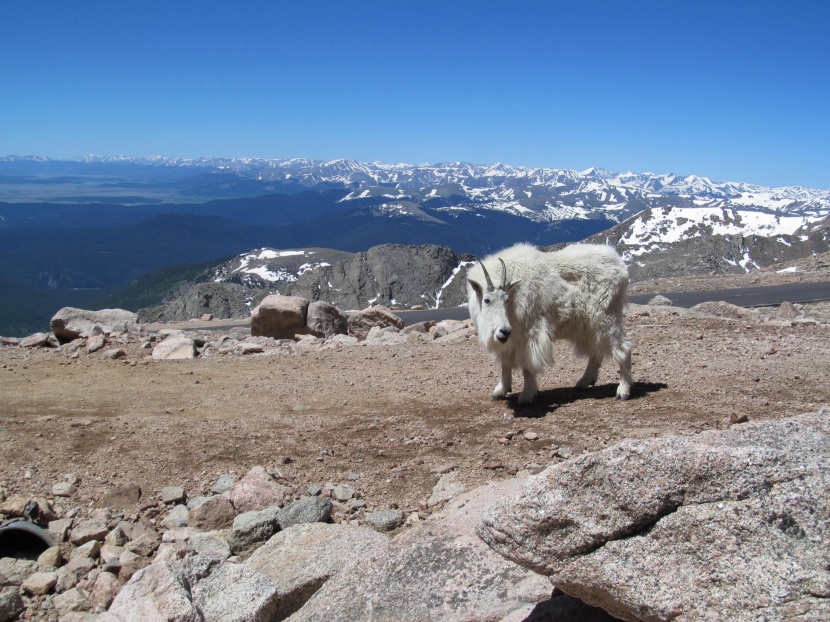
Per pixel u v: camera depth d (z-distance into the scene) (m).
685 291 13.98
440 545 2.71
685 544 1.78
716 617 1.63
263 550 3.09
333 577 2.79
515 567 2.58
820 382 4.70
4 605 2.92
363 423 4.46
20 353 6.71
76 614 2.90
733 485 1.79
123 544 3.37
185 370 5.92
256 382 5.48
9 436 4.27
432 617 2.42
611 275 4.59
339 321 8.49
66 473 3.88
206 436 4.29
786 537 1.66
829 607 1.51
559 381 5.21
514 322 4.46
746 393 4.54
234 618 2.65
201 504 3.48
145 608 2.63
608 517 1.92
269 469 3.87
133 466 3.94
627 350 4.62
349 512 3.50
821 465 1.76
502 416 4.45
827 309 9.38
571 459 2.06
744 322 6.98
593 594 1.92
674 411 4.30
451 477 3.70
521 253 4.56
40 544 3.43
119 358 6.45
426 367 5.80
